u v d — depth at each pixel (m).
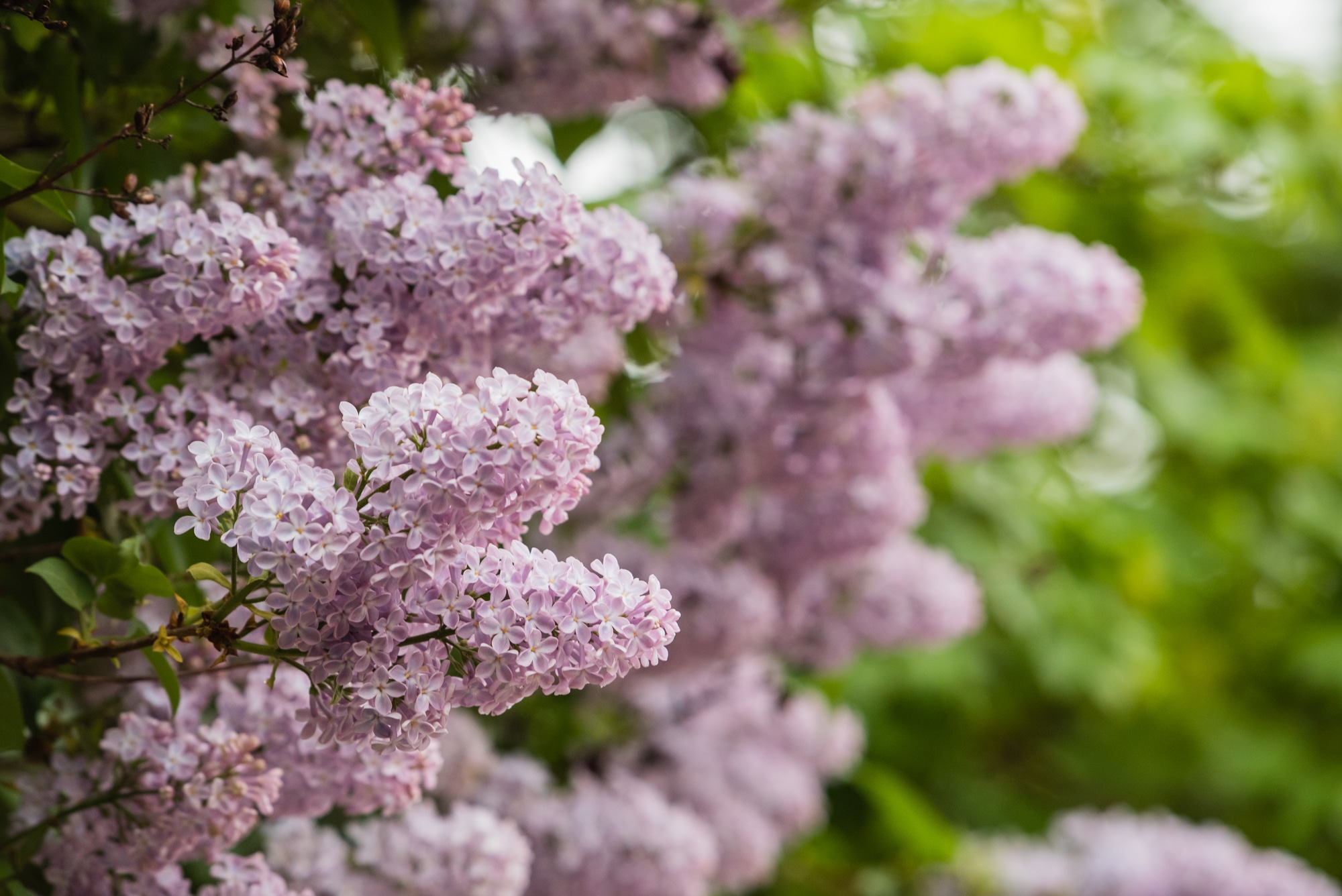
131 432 1.97
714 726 4.53
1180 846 5.66
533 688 1.58
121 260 1.87
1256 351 6.39
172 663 2.15
